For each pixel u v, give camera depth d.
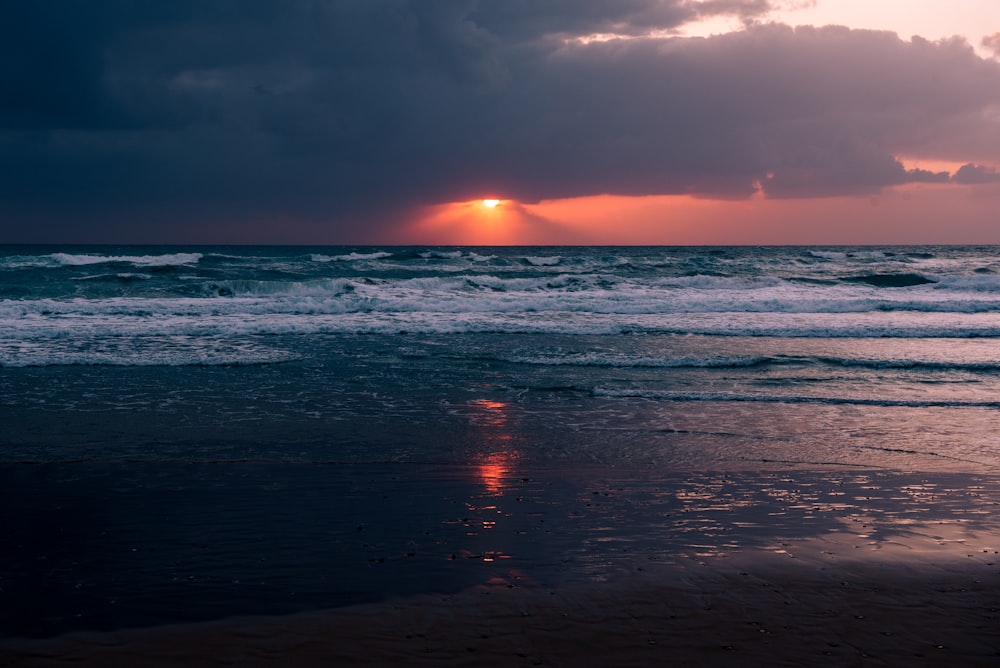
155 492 6.58
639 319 21.16
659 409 10.44
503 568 4.95
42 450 7.98
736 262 45.50
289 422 9.48
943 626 4.15
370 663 3.69
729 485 7.03
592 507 6.31
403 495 6.60
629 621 4.17
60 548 5.25
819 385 12.17
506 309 23.61
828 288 30.11
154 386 11.77
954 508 6.38
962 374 13.20
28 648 3.83
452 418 9.80
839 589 4.64
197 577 4.76
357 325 19.19
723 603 4.42
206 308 21.70
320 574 4.82
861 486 7.05
